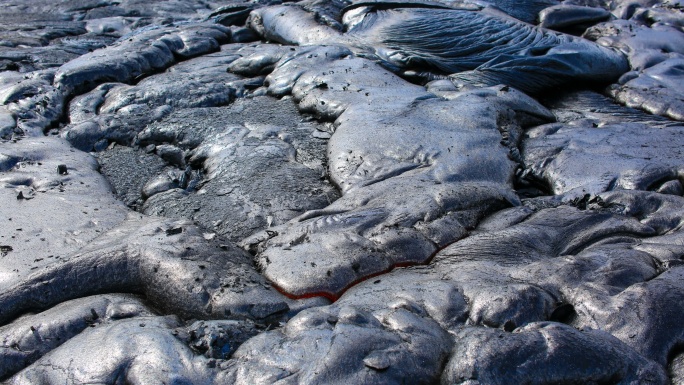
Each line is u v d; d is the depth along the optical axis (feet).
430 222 16.06
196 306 13.33
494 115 21.61
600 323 12.45
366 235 15.62
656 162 19.29
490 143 20.01
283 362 10.93
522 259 14.71
